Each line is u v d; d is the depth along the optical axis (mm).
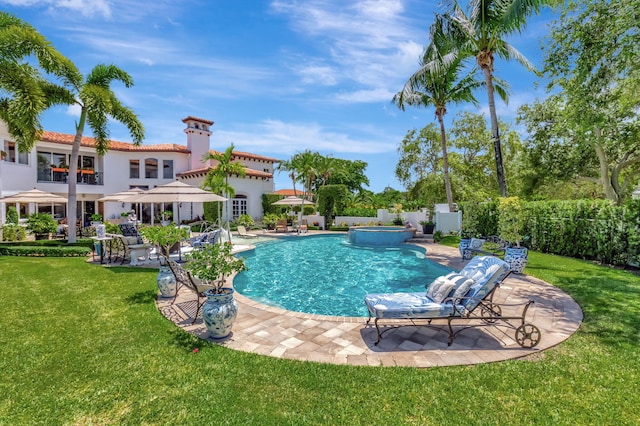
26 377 3693
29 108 11938
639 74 8898
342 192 28562
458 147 27312
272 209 31656
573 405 3189
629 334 4855
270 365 3973
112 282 8070
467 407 3166
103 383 3582
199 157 31297
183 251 12477
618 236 9797
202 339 4770
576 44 9531
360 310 7273
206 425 2922
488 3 12102
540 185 22047
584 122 9945
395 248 17219
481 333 5020
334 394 3383
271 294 8578
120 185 28906
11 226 15914
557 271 9266
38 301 6520
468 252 11836
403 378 3676
